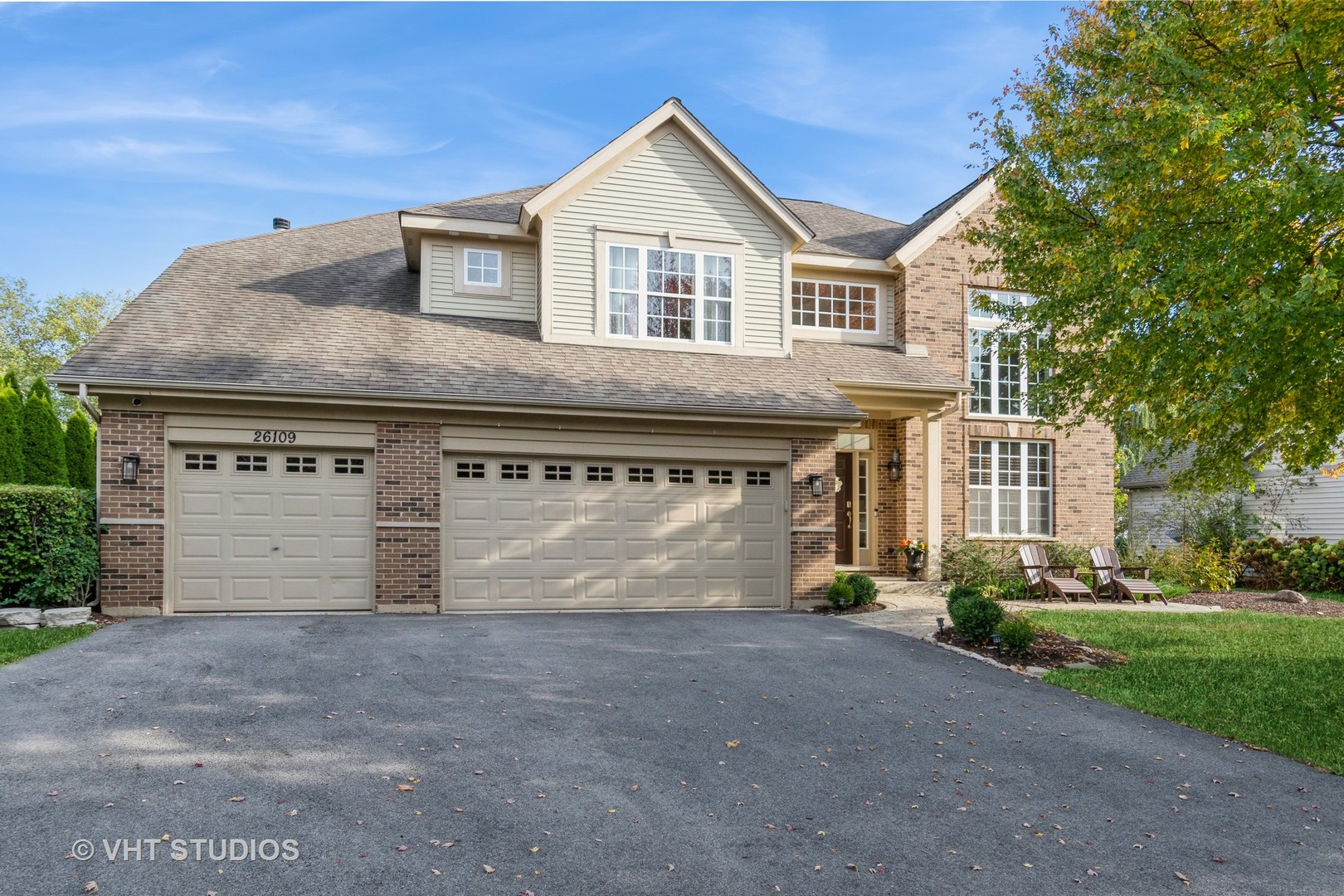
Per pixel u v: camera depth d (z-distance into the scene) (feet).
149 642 32.35
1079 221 37.45
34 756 19.76
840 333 60.44
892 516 60.70
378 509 42.22
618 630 38.52
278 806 17.35
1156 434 39.29
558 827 16.89
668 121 52.11
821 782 20.11
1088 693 29.35
